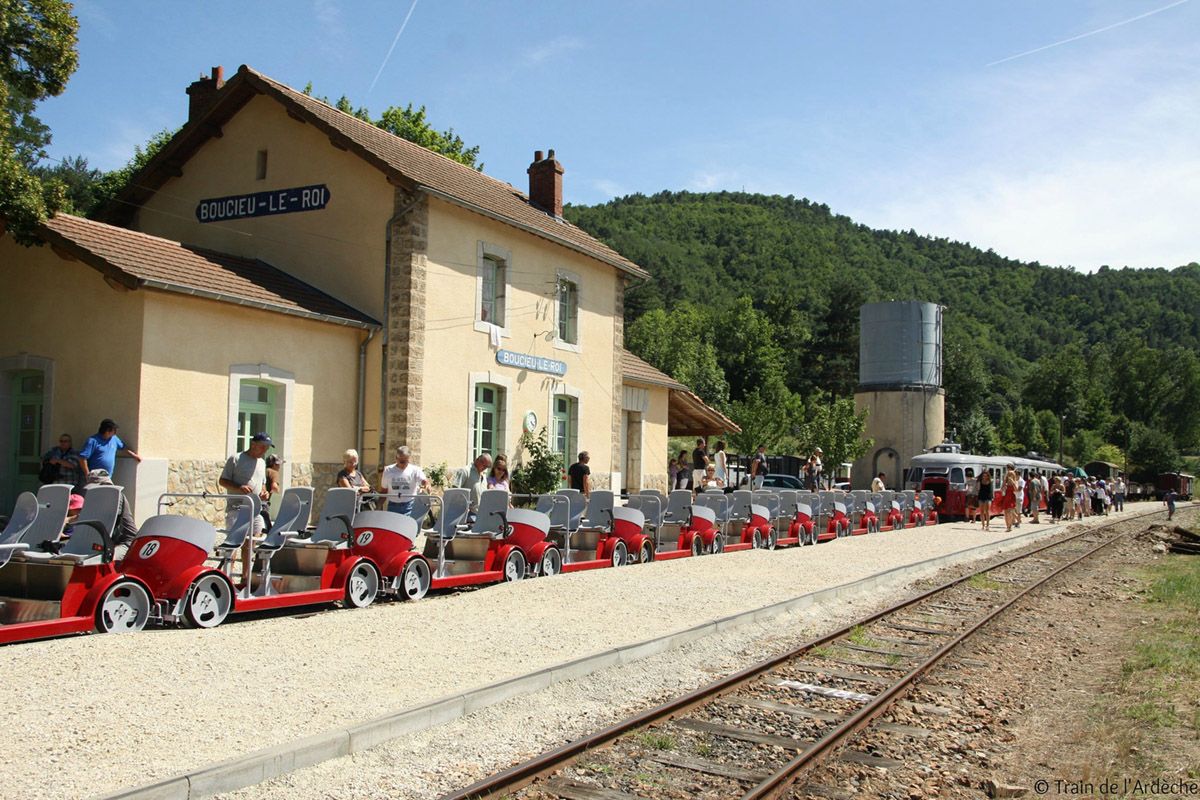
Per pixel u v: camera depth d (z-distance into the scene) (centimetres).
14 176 1301
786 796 589
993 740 753
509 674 770
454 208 1883
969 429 9094
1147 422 12800
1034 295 19525
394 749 613
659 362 7331
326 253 1861
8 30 1263
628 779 599
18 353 1520
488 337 1978
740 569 1522
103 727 579
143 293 1414
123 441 1402
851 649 1048
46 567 841
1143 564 2333
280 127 1928
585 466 1684
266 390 1633
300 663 771
